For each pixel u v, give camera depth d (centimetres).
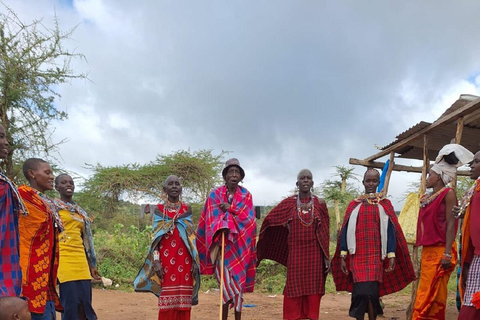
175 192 564
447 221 501
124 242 1302
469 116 688
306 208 605
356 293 555
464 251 454
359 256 567
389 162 816
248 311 805
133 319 694
